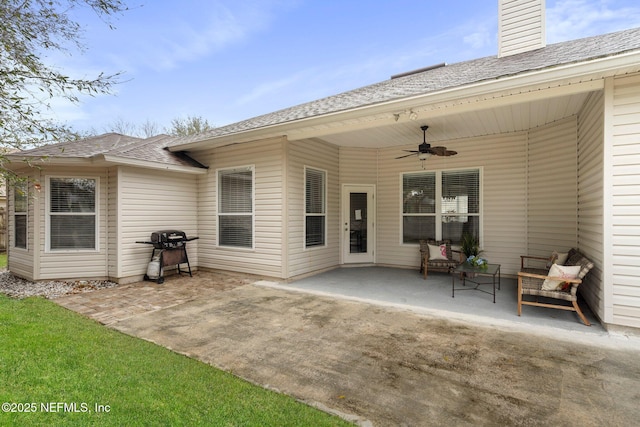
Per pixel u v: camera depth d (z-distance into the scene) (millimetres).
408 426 2137
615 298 3756
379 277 7039
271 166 6680
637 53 3244
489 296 5457
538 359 3119
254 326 4039
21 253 6848
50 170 6383
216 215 7547
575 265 4543
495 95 4293
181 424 2066
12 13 3527
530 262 6582
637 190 3602
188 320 4258
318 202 7523
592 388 2604
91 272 6605
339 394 2521
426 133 6883
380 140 7551
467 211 7328
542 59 4781
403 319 4305
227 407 2275
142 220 6785
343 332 3838
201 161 7832
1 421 2051
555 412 2293
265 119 7758
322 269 7590
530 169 6590
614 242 3736
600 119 3988
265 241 6781
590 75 3617
